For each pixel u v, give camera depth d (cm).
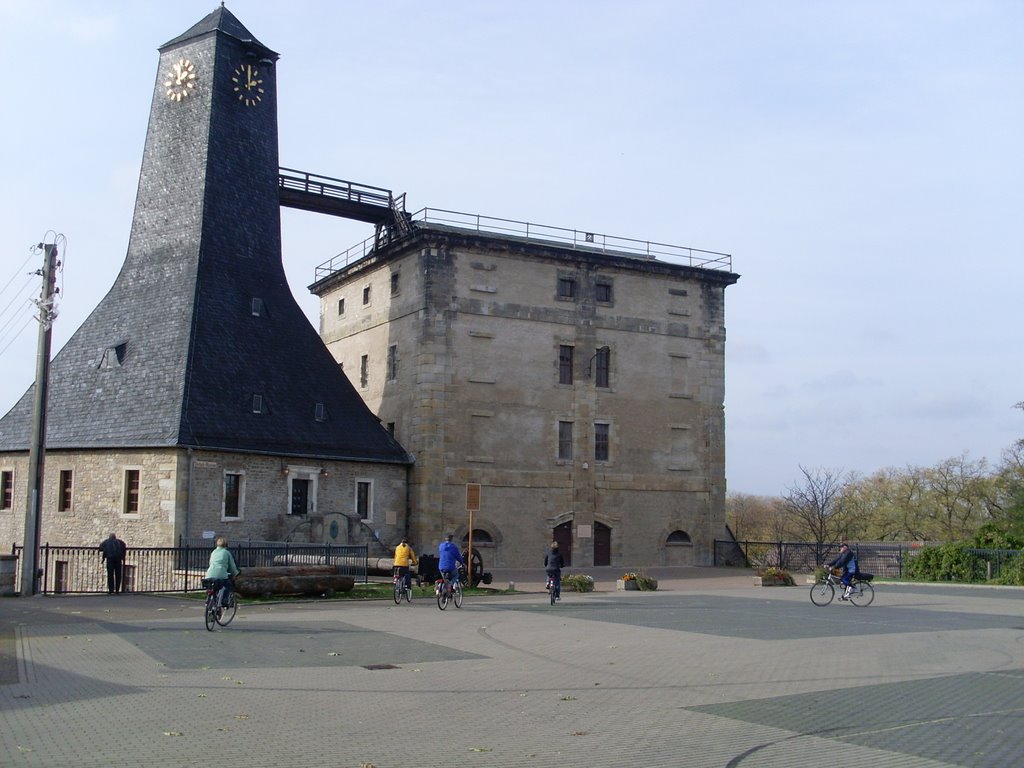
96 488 3856
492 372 4666
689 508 5106
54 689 1345
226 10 4547
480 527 4550
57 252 2909
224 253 4253
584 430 4859
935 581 4250
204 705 1245
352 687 1395
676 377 5150
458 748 1038
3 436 4184
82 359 4203
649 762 983
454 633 2062
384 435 4500
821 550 4928
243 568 2866
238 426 3903
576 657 1720
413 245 4666
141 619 2230
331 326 5556
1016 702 1316
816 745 1061
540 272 4841
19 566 3828
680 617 2459
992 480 6956
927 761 991
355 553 3553
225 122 4384
